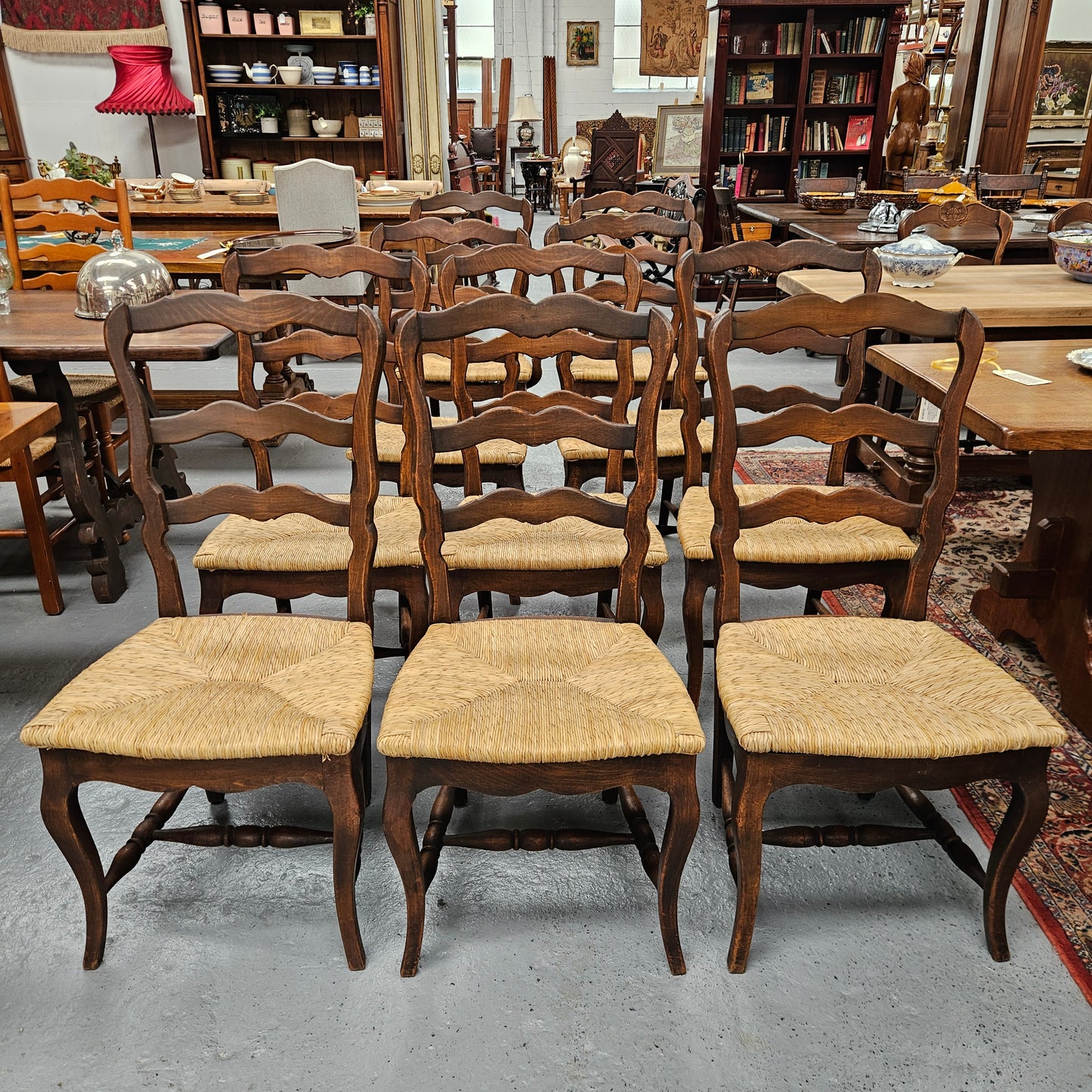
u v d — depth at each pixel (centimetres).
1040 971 155
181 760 138
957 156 852
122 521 285
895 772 140
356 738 144
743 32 707
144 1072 138
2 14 729
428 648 161
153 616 270
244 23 712
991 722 140
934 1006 149
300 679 151
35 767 204
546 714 141
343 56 757
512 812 193
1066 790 196
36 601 279
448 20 1131
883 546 187
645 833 165
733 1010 148
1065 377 214
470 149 1216
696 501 213
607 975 154
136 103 701
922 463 323
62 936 162
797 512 166
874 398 412
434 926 164
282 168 468
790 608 272
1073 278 337
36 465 258
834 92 723
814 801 196
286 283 482
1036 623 234
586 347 211
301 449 401
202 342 261
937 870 178
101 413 303
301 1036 143
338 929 163
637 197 352
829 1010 148
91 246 343
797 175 732
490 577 188
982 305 286
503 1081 136
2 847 181
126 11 731
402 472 223
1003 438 177
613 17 1262
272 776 141
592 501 164
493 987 152
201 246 444
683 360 212
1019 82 755
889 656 159
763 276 703
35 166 779
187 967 155
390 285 253
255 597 280
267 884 174
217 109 743
